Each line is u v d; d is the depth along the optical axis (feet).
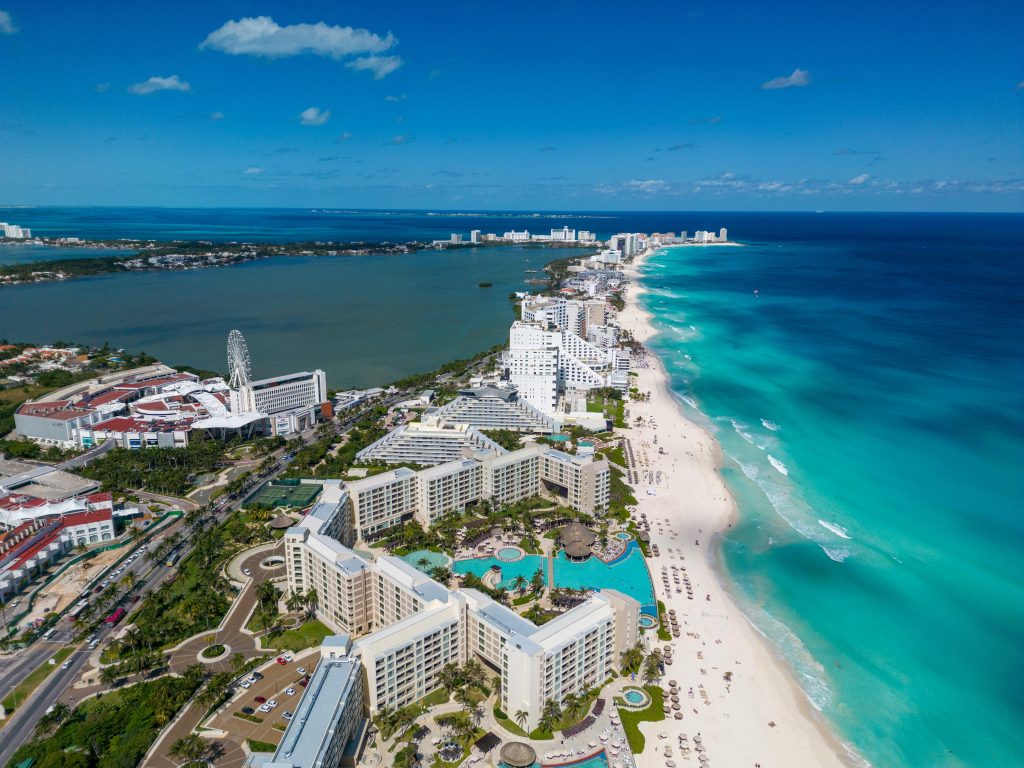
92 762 495.00
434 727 538.88
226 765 489.67
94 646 636.07
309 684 497.46
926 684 610.65
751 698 588.09
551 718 534.78
